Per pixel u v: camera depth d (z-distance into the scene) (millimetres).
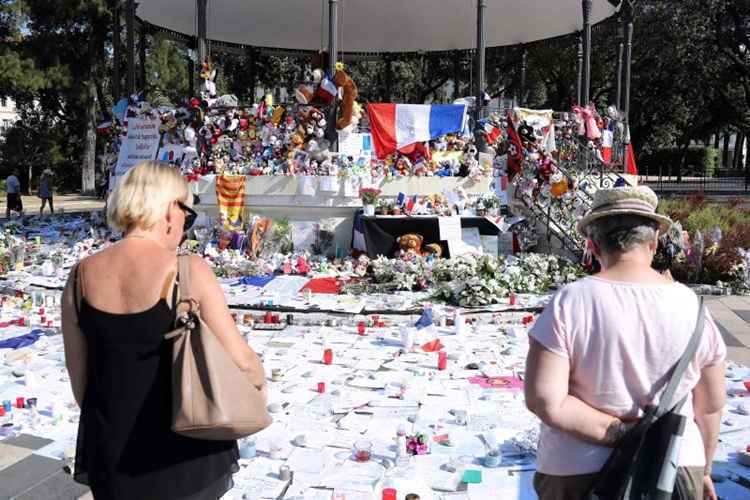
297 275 10859
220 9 19250
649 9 30422
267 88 27203
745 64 32375
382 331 8047
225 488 2408
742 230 12414
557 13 18500
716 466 4383
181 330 2174
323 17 19609
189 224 2584
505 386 6086
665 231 2441
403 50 22734
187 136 12461
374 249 11422
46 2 29703
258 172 12156
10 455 4320
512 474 4285
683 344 2143
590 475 2158
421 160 12328
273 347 7355
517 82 25875
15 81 29531
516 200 12586
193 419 2088
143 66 19078
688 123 42562
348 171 11898
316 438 4863
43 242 14031
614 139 15750
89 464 2291
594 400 2172
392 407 5516
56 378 6277
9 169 41406
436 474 4277
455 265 10047
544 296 9492
